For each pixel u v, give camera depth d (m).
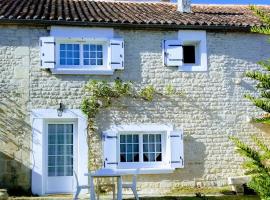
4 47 11.99
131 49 12.62
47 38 12.05
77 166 12.02
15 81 11.94
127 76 12.50
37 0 14.77
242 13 15.12
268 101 3.56
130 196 11.49
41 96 11.99
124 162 12.33
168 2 16.19
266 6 16.09
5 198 10.31
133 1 15.94
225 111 12.88
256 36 13.34
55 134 12.16
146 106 12.50
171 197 11.00
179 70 12.78
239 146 3.49
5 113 11.78
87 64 12.47
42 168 11.73
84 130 12.09
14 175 11.58
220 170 12.62
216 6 16.45
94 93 12.25
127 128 12.30
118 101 12.37
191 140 12.62
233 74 13.07
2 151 11.63
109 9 14.12
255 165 3.40
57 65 12.20
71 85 12.17
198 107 12.76
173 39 12.85
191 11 14.60
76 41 12.41
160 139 12.64
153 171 12.20
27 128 11.82
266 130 13.00
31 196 11.34
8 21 11.81
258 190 3.34
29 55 12.06
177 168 12.44
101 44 12.60
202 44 12.98
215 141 12.72
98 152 12.11
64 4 14.45
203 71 12.91
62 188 11.99
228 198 11.00
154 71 12.66
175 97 12.69
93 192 9.66
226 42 13.17
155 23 12.54
